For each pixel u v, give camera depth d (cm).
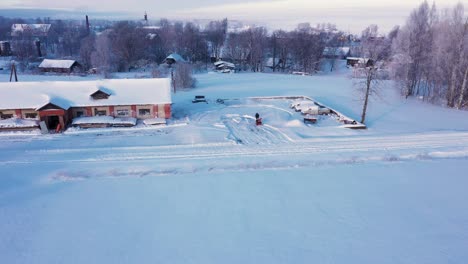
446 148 3081
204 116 4359
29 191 2281
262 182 2414
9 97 3822
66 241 1762
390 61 6469
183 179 2464
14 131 3641
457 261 1612
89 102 3956
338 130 3806
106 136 3538
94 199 2177
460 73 5200
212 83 7300
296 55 11256
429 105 5397
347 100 5494
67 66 9275
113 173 2558
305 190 2292
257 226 1886
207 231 1844
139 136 3538
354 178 2480
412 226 1891
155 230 1853
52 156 2933
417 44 5947
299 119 4288
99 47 9488
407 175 2534
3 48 12731
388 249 1697
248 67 11125
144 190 2297
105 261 1614
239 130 3766
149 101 4050
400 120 4362
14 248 1706
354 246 1720
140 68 10281
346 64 12262
